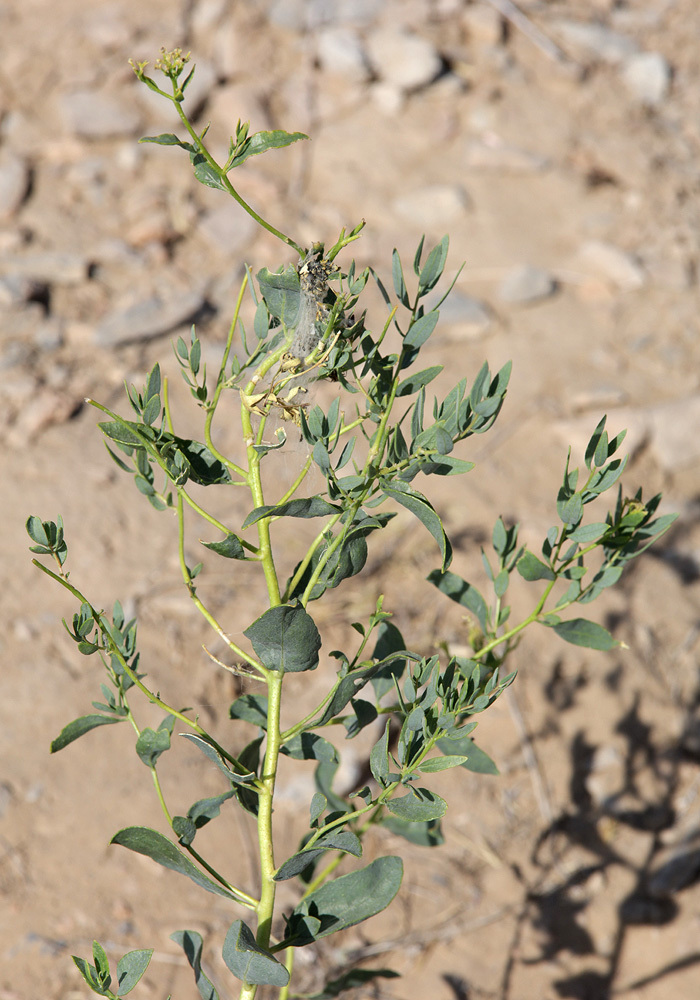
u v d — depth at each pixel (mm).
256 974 1222
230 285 4562
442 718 1210
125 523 3645
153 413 1264
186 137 5211
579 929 2744
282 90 5527
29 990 2457
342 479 1213
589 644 1454
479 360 4328
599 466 1296
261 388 1343
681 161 5418
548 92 5801
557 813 2969
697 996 2604
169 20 5781
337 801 1745
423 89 5656
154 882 2734
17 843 2750
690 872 2838
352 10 5992
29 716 3041
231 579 3496
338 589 3467
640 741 3111
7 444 3842
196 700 3111
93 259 4594
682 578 3520
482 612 1601
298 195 5055
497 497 3768
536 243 4922
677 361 4359
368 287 4582
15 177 4879
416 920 2727
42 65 5484
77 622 1269
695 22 6395
